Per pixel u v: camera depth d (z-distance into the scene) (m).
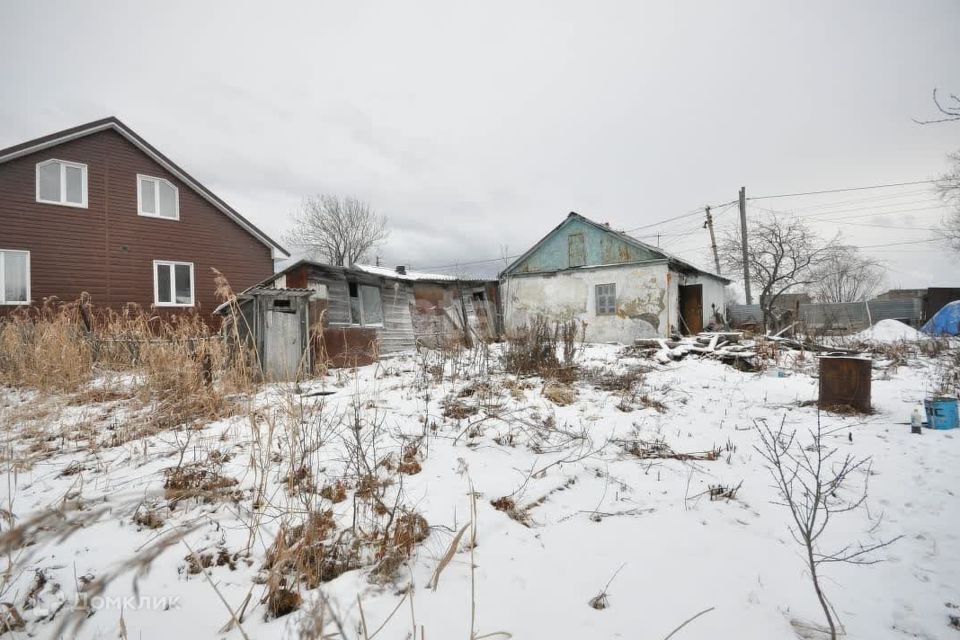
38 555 2.14
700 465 3.87
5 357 6.56
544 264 17.75
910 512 2.99
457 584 2.03
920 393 6.95
